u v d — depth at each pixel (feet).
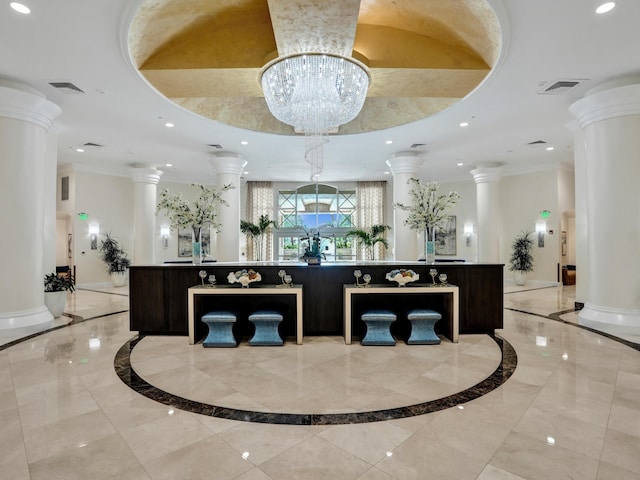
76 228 36.81
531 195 39.27
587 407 10.11
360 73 16.06
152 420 9.51
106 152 31.37
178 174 41.73
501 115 22.06
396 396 10.94
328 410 10.07
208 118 22.65
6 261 17.38
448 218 19.53
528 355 14.73
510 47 14.12
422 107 22.77
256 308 18.21
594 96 17.51
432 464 7.62
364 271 18.48
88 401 10.61
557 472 7.31
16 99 16.97
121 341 17.01
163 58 15.92
